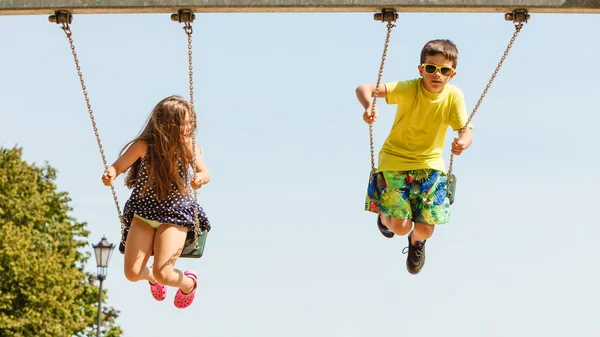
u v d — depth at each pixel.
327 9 6.78
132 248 7.20
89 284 39.84
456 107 7.61
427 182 7.69
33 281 34.78
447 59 7.43
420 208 7.77
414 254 8.22
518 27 6.75
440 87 7.51
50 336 35.12
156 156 7.24
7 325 33.50
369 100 7.39
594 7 6.62
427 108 7.57
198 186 7.17
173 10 6.82
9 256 34.12
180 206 7.27
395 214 7.69
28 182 36.66
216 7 6.76
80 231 39.62
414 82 7.59
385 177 7.73
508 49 6.88
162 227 7.25
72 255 38.25
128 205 7.30
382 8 6.73
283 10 6.81
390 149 7.77
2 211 34.94
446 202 7.78
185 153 7.30
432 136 7.67
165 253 7.20
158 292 8.02
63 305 35.53
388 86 7.54
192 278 7.82
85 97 7.21
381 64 6.97
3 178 35.91
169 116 7.29
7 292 34.41
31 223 36.00
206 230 7.53
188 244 7.44
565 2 6.63
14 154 37.09
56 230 37.88
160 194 7.20
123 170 7.29
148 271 7.79
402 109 7.61
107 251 21.27
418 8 6.71
